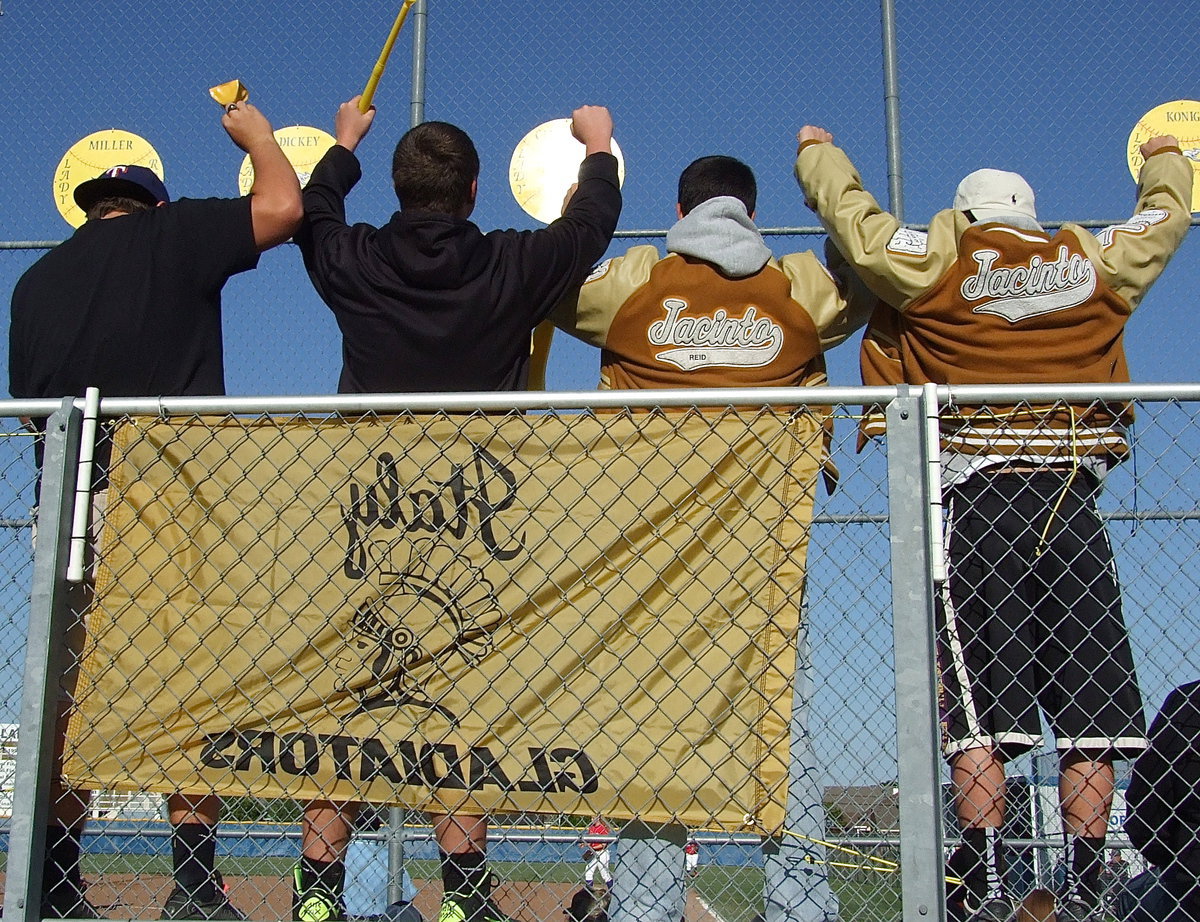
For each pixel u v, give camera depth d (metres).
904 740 2.10
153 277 2.63
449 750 2.25
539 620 2.28
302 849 2.48
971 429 2.28
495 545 2.31
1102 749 2.41
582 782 2.22
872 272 2.70
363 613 2.31
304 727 2.28
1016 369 2.63
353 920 2.38
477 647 2.29
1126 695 2.43
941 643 2.50
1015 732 2.44
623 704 2.25
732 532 2.28
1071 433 2.29
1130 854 2.93
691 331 2.73
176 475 2.36
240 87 2.79
